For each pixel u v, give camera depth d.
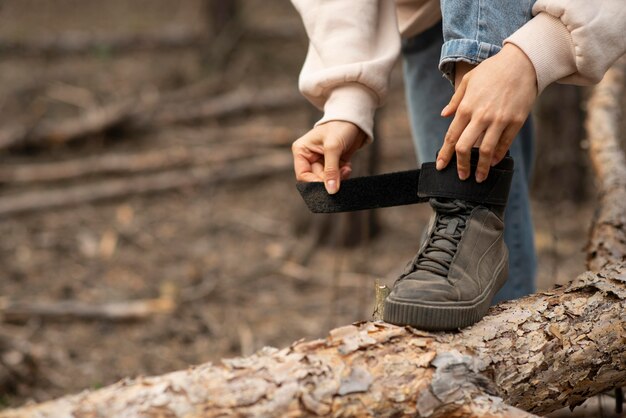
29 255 4.37
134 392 1.34
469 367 1.46
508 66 1.48
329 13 1.79
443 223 1.59
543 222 4.66
